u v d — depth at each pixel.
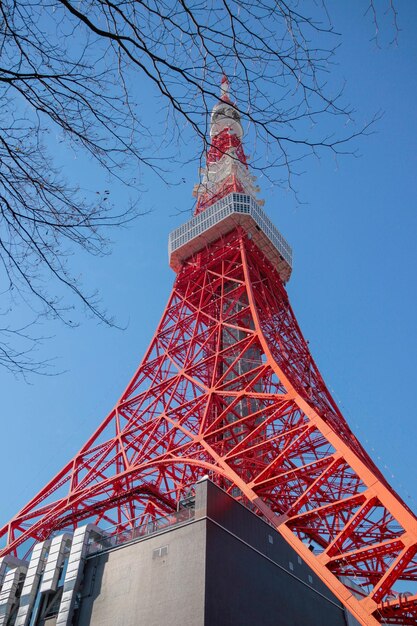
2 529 57.88
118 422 61.81
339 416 56.50
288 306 75.25
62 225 9.16
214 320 66.38
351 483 46.69
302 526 38.94
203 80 9.27
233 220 76.94
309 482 45.31
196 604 35.53
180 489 51.03
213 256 77.38
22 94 8.62
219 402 57.28
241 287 68.69
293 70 9.27
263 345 56.28
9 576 49.34
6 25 8.21
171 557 39.72
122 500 52.81
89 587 43.19
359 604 31.50
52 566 46.50
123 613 39.25
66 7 7.86
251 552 41.84
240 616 37.16
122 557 43.19
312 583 46.94
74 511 55.06
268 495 43.34
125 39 8.41
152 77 9.00
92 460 59.75
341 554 34.09
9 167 8.79
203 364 61.94
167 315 73.25
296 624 41.94
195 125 9.67
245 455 51.84
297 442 43.09
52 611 44.25
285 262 79.88
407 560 32.31
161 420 57.75
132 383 66.25
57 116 8.87
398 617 31.80
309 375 61.81
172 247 80.69
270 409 49.44
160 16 8.67
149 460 52.31
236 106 9.66
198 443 50.41
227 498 43.12
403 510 33.91
